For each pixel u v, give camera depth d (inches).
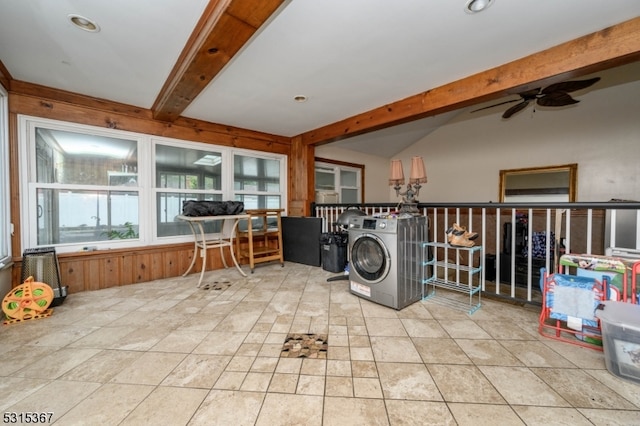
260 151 186.2
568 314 79.0
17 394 57.5
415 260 110.0
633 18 73.4
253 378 62.9
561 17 72.9
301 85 114.1
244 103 134.0
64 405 54.6
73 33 78.1
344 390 58.9
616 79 171.8
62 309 103.0
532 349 74.6
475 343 77.9
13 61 94.5
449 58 93.8
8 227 106.7
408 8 69.0
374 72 103.3
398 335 82.7
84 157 126.6
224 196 170.7
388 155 293.4
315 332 84.7
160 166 147.4
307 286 130.7
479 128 239.1
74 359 70.3
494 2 67.4
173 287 129.7
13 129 108.7
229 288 127.8
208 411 53.2
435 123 241.6
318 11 69.5
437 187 267.9
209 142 163.2
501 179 229.0
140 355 72.2
